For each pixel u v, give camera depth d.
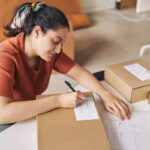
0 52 1.10
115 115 1.06
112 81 1.25
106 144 0.85
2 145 0.92
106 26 3.73
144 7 4.16
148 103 1.14
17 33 1.17
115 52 3.04
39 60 1.24
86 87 1.26
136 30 3.60
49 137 0.88
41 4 1.09
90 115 0.98
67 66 1.32
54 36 1.04
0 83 1.02
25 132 0.97
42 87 1.35
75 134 0.89
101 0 4.26
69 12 3.64
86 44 3.23
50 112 1.01
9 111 0.99
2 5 2.71
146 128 0.99
